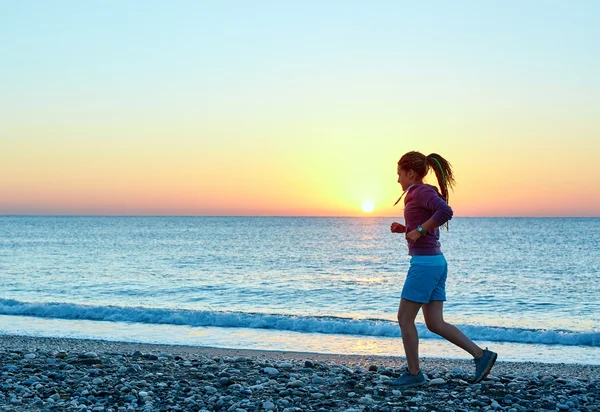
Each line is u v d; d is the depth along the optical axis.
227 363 7.74
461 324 13.97
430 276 5.66
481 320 15.69
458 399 5.66
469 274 29.88
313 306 18.48
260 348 10.59
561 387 6.43
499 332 12.05
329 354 9.73
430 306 5.87
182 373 6.91
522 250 50.03
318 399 5.71
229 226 145.88
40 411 5.21
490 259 40.22
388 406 5.42
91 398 5.62
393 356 9.49
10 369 6.95
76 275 28.59
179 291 22.38
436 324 5.86
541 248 52.84
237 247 55.06
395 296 20.98
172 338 11.59
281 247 55.34
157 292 22.09
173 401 5.58
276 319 13.23
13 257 41.00
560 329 14.16
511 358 10.03
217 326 13.14
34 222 188.88
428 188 5.56
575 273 30.38
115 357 7.96
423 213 5.57
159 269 32.09
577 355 10.33
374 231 108.69
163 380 6.53
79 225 150.62
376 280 26.58
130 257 41.34
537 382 6.64
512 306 18.62
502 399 5.69
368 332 12.43
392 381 6.30
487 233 93.44
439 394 5.82
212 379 6.61
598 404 5.64
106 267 33.25
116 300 19.84
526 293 21.92
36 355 8.05
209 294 21.50
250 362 7.80
